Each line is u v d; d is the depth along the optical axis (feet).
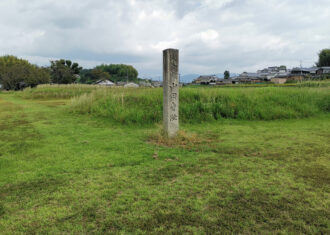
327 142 17.66
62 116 32.50
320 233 6.97
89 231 7.17
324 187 9.94
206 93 35.14
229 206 8.50
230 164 12.94
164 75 18.48
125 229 7.25
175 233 7.03
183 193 9.52
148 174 11.57
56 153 15.16
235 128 24.16
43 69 143.74
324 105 34.27
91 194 9.46
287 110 30.99
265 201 8.82
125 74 291.99
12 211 8.30
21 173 11.76
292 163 13.01
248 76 179.11
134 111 28.27
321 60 172.86
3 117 31.76
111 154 14.92
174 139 18.34
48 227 7.37
